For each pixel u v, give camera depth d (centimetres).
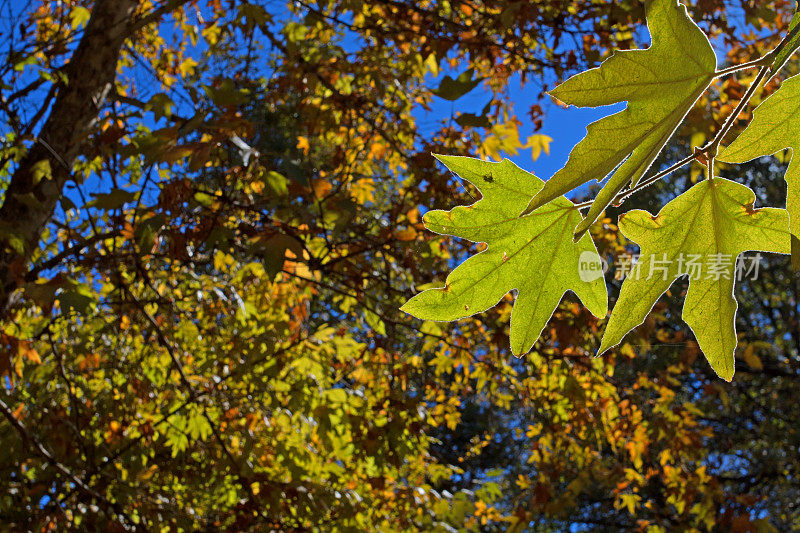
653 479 1025
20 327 411
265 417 482
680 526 547
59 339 522
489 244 87
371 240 395
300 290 500
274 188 294
